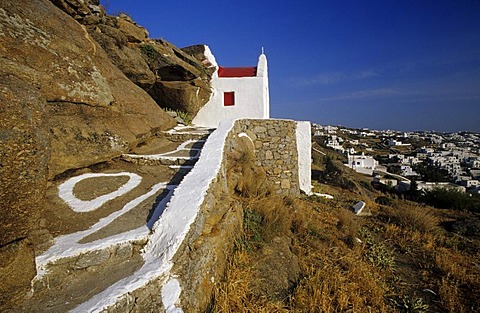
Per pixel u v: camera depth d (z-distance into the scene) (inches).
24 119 100.0
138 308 104.7
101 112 229.8
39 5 211.0
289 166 434.0
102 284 110.2
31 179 101.1
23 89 110.7
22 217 98.2
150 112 310.8
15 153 95.2
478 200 559.2
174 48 510.3
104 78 247.3
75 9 311.3
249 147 370.6
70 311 93.7
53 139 185.0
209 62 582.6
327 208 400.8
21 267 97.0
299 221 274.7
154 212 163.6
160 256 127.1
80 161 199.3
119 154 231.6
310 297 164.6
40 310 95.2
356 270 211.9
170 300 111.3
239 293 148.8
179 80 482.6
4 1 176.7
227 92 585.3
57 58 203.3
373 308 175.3
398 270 248.2
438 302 201.9
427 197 622.2
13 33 174.9
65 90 199.3
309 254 229.3
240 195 279.6
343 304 168.4
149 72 414.0
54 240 130.0
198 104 545.6
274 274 185.2
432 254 284.0
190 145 302.7
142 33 449.4
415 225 363.6
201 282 134.5
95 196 180.1
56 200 167.0
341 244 265.1
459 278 233.3
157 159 248.2
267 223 236.5
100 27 346.9
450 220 445.1
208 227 164.2
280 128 430.9
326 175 684.1
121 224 149.3
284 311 149.3
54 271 113.2
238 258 177.9
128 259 128.0
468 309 195.5
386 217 402.0
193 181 180.1
